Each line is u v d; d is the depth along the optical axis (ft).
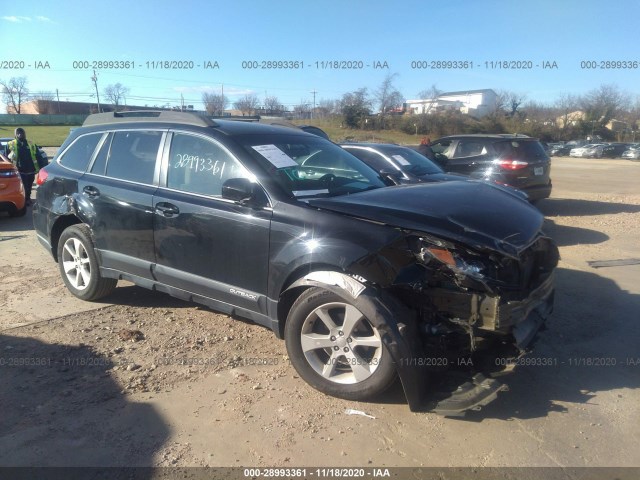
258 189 12.46
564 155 173.47
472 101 258.78
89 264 16.37
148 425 10.32
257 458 9.42
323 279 10.98
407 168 26.84
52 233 17.54
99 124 17.16
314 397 11.44
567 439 10.05
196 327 14.94
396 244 10.82
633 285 19.47
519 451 9.68
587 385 12.10
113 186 15.29
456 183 14.47
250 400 11.27
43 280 19.12
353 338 11.00
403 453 9.59
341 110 188.75
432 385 11.04
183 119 14.70
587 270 21.54
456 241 10.62
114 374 12.23
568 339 14.56
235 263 12.59
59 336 14.20
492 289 10.34
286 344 11.85
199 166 13.73
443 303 10.57
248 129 14.52
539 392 11.77
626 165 116.78
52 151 109.40
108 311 16.07
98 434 10.00
